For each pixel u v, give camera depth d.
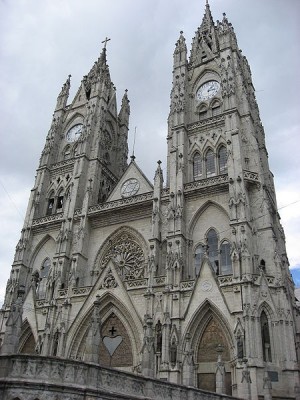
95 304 28.14
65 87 90.38
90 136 76.62
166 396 27.09
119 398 23.80
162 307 49.16
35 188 75.44
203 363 44.94
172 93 70.81
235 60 68.44
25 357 22.66
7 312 62.00
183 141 63.41
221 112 66.12
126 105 94.31
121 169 84.12
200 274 48.59
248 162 57.69
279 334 42.66
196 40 79.00
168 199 59.31
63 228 65.69
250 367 39.53
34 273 67.00
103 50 94.81
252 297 43.91
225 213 54.59
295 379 39.94
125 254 60.91
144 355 29.44
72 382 22.41
